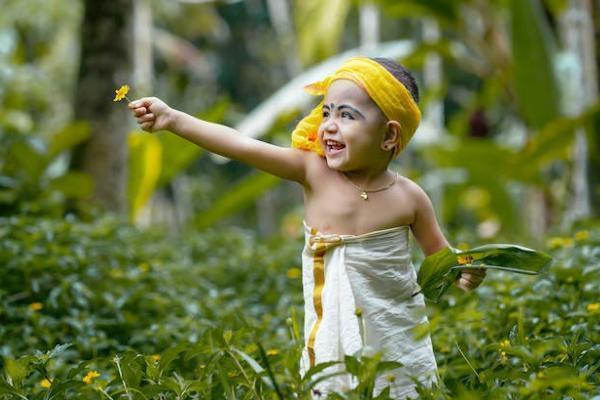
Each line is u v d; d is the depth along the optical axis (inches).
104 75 491.2
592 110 461.4
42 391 168.4
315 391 150.2
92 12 491.8
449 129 798.5
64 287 253.3
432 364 167.2
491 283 255.1
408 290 169.3
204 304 289.1
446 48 597.0
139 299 274.2
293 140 173.0
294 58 1080.8
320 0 634.2
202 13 1040.8
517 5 537.6
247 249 410.3
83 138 468.1
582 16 512.7
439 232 176.6
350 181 169.0
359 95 164.6
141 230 437.4
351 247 165.5
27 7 837.8
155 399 162.9
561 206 596.1
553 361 168.1
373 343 163.5
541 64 550.6
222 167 1302.9
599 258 271.6
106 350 237.6
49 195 398.3
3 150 435.2
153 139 504.4
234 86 1288.1
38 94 674.8
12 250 272.4
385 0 599.5
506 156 603.8
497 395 144.8
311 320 165.3
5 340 231.8
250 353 179.5
